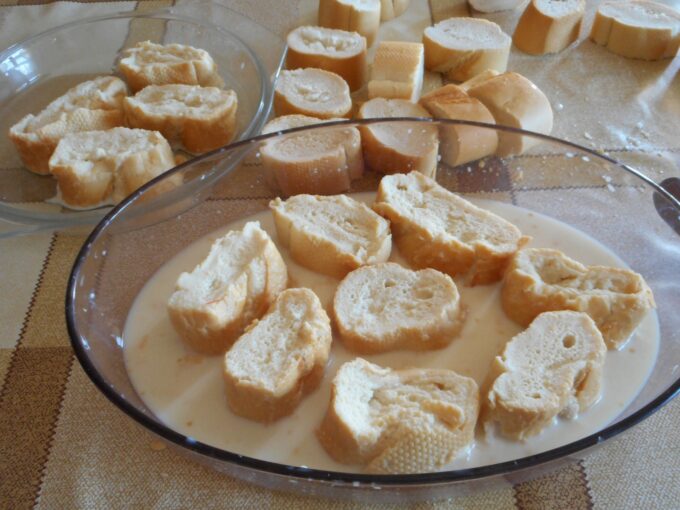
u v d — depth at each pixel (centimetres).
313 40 56
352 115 53
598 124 52
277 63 54
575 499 31
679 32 57
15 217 43
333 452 30
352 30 58
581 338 32
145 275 38
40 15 64
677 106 54
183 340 35
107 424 34
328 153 42
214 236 41
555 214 42
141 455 33
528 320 35
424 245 38
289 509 31
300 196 40
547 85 56
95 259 35
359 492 28
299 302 34
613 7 59
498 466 26
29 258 43
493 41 56
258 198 43
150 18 59
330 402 30
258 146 41
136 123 49
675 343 34
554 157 42
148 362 35
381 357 34
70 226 42
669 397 28
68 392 36
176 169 39
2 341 39
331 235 38
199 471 33
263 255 35
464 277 38
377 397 31
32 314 40
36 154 47
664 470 32
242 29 59
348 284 36
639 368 34
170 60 54
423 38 57
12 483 33
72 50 58
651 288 38
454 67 56
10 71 55
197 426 32
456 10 63
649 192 39
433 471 29
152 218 39
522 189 43
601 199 41
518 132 41
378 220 38
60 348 38
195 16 60
